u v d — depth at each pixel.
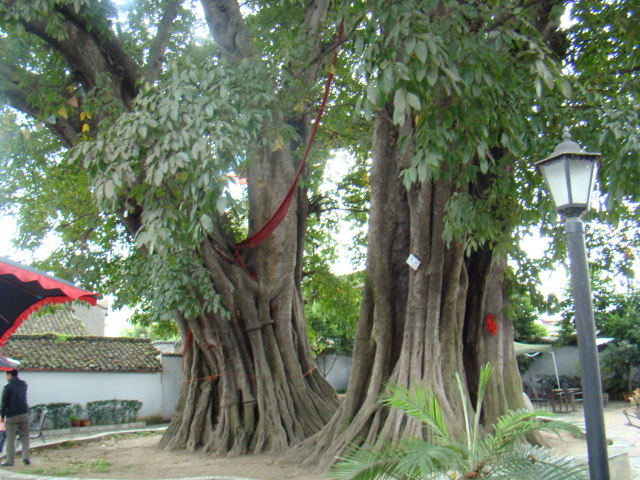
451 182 8.53
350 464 4.73
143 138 6.96
